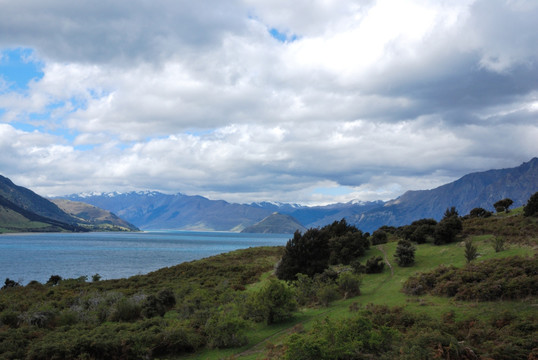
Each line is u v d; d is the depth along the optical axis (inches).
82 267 3762.3
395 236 2706.7
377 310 952.9
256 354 838.5
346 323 781.9
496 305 890.1
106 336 905.5
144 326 1023.6
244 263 2701.8
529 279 938.1
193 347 938.1
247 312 1165.1
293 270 1919.3
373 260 1717.5
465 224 2240.4
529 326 717.9
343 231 2485.2
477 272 1106.1
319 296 1241.4
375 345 715.4
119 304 1215.6
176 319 1126.4
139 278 2187.5
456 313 878.4
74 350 833.5
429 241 2159.2
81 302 1363.2
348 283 1332.4
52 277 2207.2
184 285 1798.7
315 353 669.9
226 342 930.7
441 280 1166.3
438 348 658.2
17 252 5693.9
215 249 7859.3
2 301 1438.2
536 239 1542.8
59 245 7854.3
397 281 1437.0
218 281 1984.5
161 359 869.8
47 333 988.6
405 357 644.7
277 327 1061.8
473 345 696.4
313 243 2025.1
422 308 962.7
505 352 634.8
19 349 853.8
